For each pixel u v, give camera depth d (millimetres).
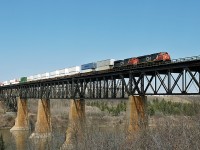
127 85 52469
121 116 131375
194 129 31125
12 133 101750
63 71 84688
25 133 101125
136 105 50844
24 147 67688
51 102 170750
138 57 52781
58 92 81562
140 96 51031
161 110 132875
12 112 131500
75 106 71062
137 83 50594
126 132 46031
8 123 124625
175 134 31594
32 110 143125
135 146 37469
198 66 40500
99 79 63219
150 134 35719
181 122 34031
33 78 106625
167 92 44062
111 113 147250
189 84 40781
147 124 48875
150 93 47656
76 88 70500
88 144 45094
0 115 125750
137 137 39750
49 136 80750
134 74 53406
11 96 126312
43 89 91125
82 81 69375
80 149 47469
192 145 29266
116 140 42156
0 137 58438
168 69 44719
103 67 64375
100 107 167625
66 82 77062
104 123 107375
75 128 63125
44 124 88812
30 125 120000
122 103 169750
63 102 173000
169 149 30328
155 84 46781
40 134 85375
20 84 111000
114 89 56625
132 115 50656
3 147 57562
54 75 89750
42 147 63469
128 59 55281
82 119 70125
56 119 125688
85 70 72875
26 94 108375
